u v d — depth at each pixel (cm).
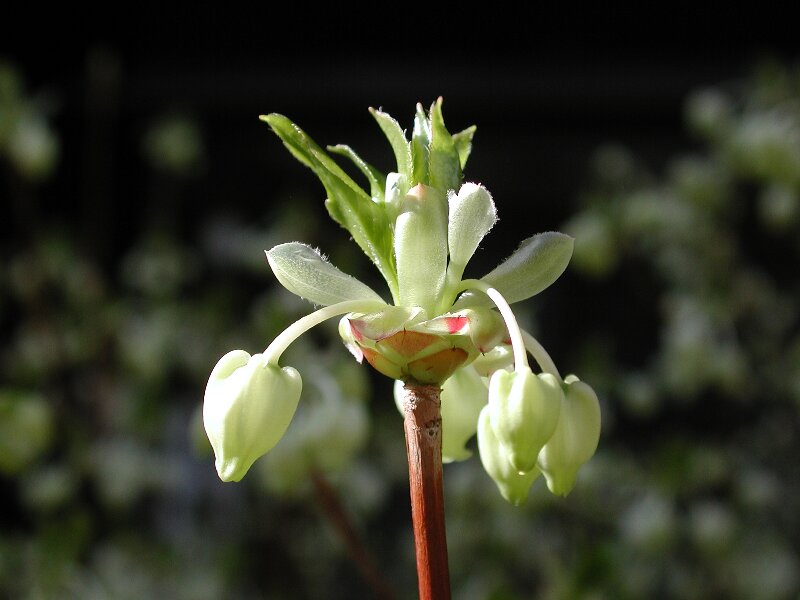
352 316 13
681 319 37
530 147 56
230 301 42
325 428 21
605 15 55
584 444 13
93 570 35
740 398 39
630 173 41
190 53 55
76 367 41
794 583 33
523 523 32
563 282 53
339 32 56
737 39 56
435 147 14
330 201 14
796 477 40
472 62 56
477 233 13
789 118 37
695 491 33
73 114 54
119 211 54
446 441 15
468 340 13
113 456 37
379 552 43
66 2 54
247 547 39
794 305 42
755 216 48
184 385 43
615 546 30
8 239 52
